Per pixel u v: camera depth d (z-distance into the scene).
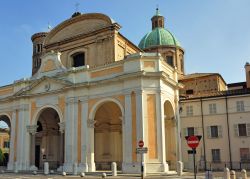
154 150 27.09
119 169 32.84
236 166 33.41
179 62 51.66
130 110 27.95
